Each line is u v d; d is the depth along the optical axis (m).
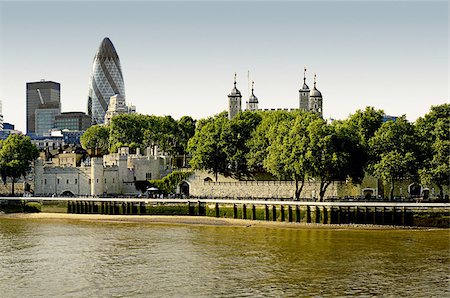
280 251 117.62
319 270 100.94
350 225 151.25
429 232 142.12
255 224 158.00
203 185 192.12
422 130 165.38
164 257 112.81
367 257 111.19
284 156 159.38
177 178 199.75
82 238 137.25
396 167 153.00
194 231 147.50
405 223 148.50
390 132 159.75
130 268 103.69
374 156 161.88
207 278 96.06
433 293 87.12
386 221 149.38
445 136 158.00
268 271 100.50
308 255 113.44
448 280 94.31
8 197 194.75
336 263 106.19
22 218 183.12
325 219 153.38
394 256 112.00
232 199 170.00
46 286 92.31
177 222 165.50
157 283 93.25
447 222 146.75
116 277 97.31
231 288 90.06
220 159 199.50
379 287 90.31
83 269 103.31
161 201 177.38
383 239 131.75
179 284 92.56
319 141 155.50
